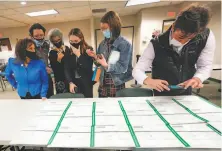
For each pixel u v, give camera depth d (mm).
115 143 639
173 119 830
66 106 1069
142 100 1138
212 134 688
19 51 1412
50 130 763
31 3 3293
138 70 1216
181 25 875
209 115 871
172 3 3994
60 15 4742
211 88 3441
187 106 1003
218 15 3627
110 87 1654
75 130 751
